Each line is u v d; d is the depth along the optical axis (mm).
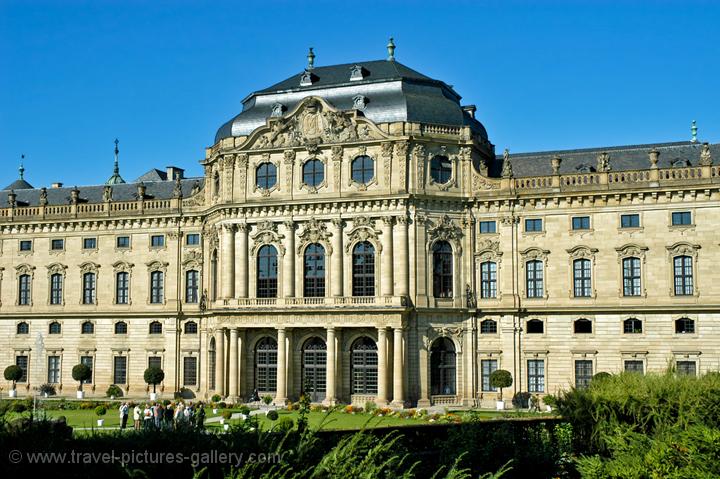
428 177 90312
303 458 25312
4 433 25703
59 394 103500
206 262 99438
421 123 90188
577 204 88625
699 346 83438
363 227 90062
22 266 106875
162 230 102438
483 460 38938
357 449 25953
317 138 91750
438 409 85125
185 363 100250
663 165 90812
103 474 24047
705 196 84562
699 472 27094
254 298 91500
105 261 104125
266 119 94750
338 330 88688
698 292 84062
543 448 41406
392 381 86812
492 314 90000
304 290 91688
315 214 91688
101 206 104438
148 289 102188
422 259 89125
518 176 94125
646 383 43219
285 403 88250
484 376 89875
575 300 87750
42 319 105500
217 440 26266
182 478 24297
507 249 90312
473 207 91812
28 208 106938
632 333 85750
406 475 25984
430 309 88438
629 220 87188
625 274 86812
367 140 90250
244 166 94125
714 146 90875
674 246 85062
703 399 41188
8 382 105625
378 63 97750
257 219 93312
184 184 108500
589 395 43406
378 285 89250
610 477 28750
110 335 103000
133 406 85875
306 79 96312
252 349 92625
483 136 98000
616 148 98562
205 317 98312
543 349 88188
